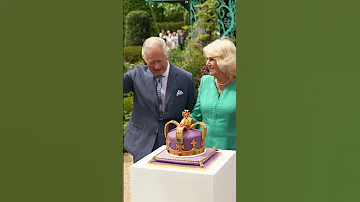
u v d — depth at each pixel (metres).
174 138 3.67
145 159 3.81
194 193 3.53
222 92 4.10
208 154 3.72
